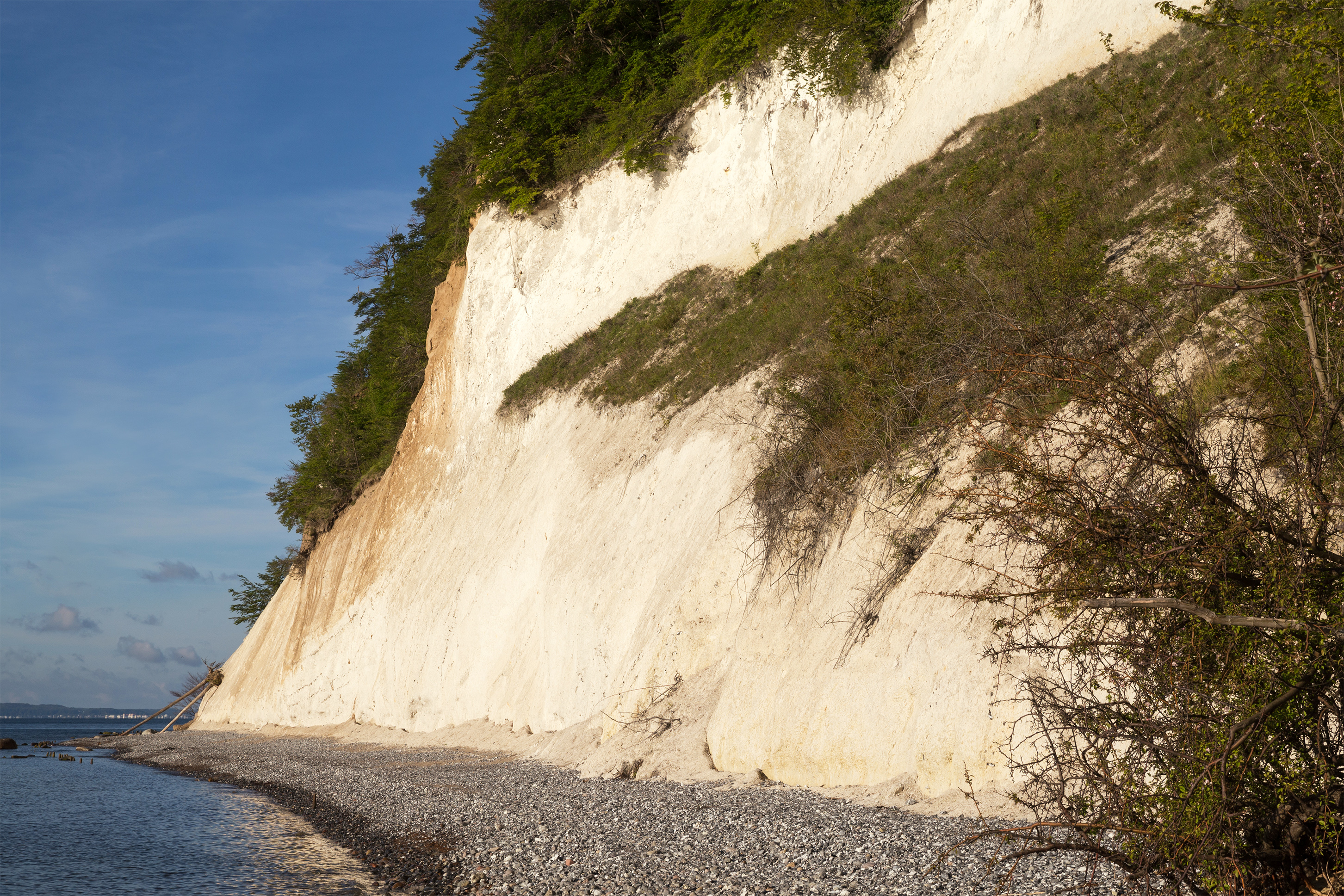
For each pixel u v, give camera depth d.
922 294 16.48
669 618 19.19
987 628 11.70
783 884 8.83
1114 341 6.16
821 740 13.55
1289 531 5.21
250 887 12.27
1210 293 11.27
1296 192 6.07
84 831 18.61
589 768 17.92
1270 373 6.18
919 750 11.84
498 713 27.44
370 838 14.91
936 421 7.05
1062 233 16.11
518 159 37.12
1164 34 20.17
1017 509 5.73
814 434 17.83
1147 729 5.34
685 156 33.16
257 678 49.41
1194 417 5.55
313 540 51.84
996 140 22.61
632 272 33.62
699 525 20.98
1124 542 5.39
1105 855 5.68
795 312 23.72
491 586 30.31
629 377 29.39
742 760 15.18
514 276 37.59
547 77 37.47
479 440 36.75
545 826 13.32
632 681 19.25
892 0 28.39
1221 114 16.11
